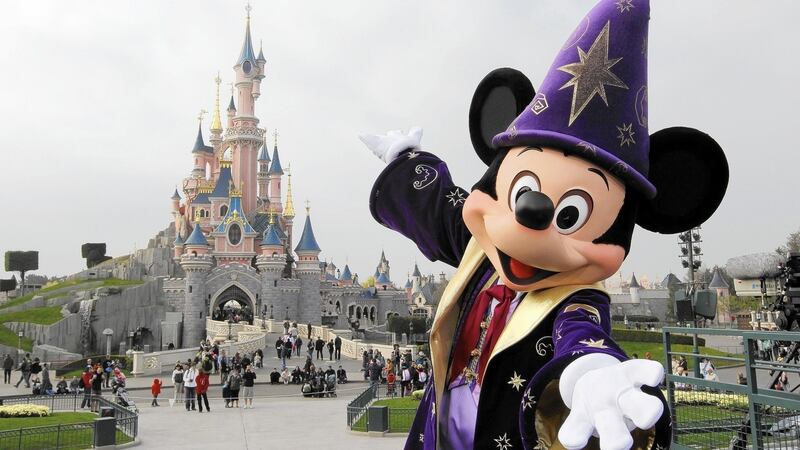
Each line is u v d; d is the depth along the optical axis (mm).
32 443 15477
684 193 4230
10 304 86750
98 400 23078
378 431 17328
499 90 4633
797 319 7816
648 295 104750
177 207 122438
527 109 3789
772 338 5586
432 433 3988
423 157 5043
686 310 13859
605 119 3594
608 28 3721
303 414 22875
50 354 66000
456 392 3949
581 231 3512
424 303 127062
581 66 3678
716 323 60438
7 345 67875
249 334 55031
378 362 35906
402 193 4879
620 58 3684
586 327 3131
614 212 3576
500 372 3531
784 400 5461
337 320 89812
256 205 100750
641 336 45656
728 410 6773
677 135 4152
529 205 3188
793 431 6000
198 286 78062
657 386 2430
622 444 2281
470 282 4160
